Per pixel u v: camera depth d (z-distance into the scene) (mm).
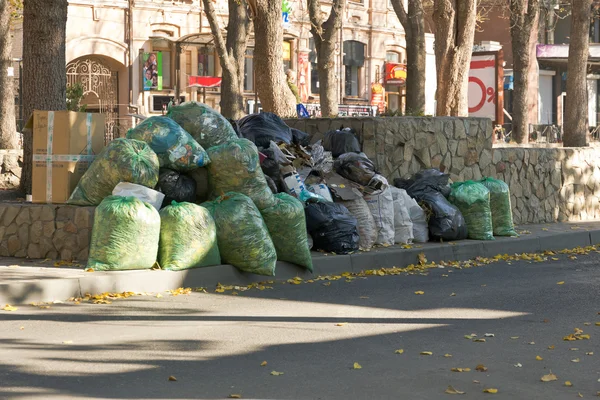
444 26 27000
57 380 8031
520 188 23000
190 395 7617
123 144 14266
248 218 14133
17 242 15195
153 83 45625
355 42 55281
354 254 16078
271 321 11031
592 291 13695
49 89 18406
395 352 9359
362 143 19531
